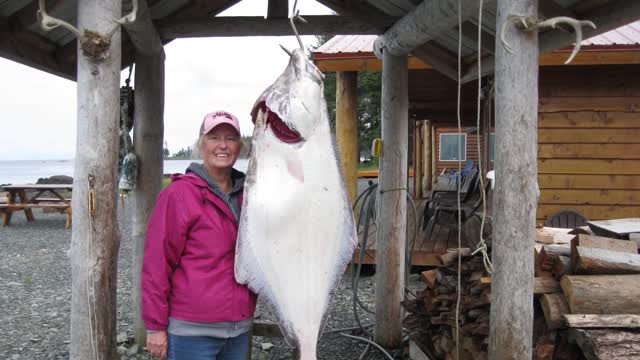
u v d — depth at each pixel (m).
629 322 2.53
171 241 2.12
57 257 8.26
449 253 3.48
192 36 3.96
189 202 2.12
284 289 2.00
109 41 2.02
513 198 2.07
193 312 2.11
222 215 2.16
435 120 12.52
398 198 3.99
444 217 7.41
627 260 2.73
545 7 2.94
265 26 3.88
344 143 6.93
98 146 2.04
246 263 1.99
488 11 3.24
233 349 2.22
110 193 2.08
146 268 2.12
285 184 2.00
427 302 3.61
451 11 2.84
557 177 6.41
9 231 11.03
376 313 4.14
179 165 35.78
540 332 2.83
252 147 1.99
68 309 5.47
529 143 2.07
